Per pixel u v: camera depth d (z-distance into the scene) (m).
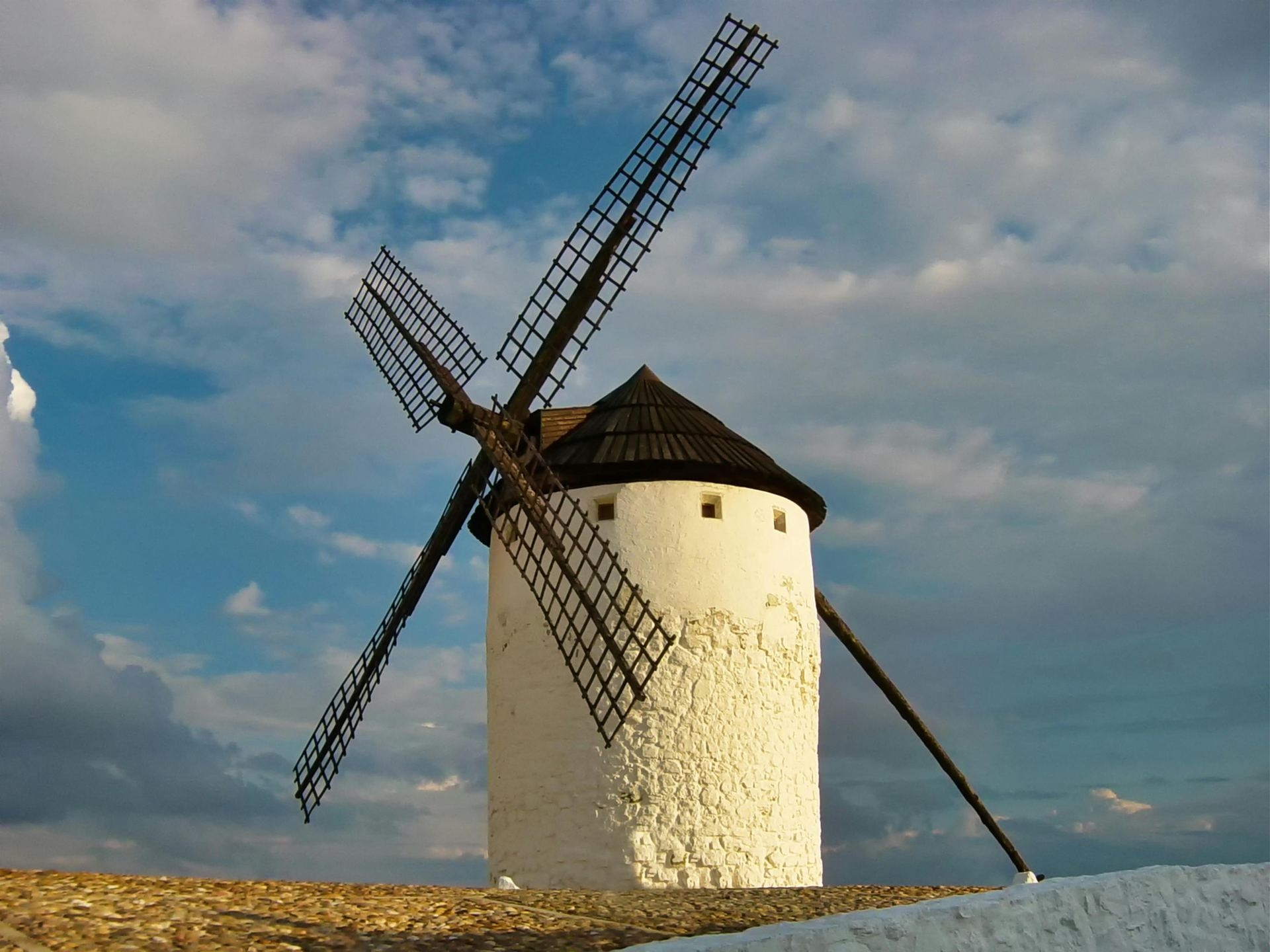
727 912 12.14
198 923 8.91
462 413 17.89
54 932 8.29
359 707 19.14
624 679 16.31
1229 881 11.43
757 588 17.88
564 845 16.89
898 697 20.59
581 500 18.00
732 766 17.09
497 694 18.25
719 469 17.95
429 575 19.09
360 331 21.00
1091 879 10.41
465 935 9.51
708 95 19.81
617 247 19.22
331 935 9.07
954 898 9.56
